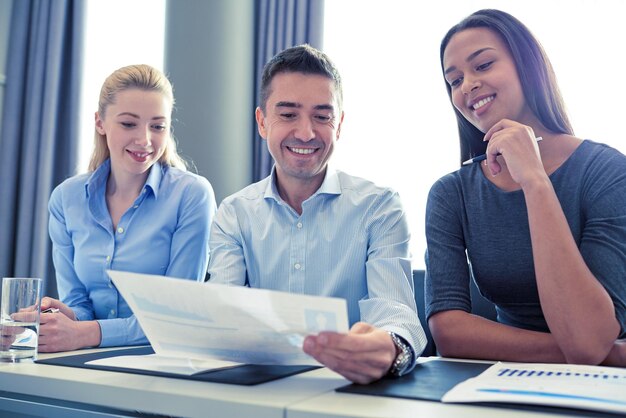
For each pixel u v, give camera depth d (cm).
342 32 313
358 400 71
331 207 138
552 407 66
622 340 111
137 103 159
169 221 164
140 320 87
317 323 74
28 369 92
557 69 274
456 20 295
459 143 147
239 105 300
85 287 168
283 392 76
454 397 70
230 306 76
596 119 269
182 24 299
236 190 296
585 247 116
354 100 309
